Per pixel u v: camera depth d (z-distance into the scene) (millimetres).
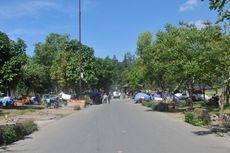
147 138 20188
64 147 17594
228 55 26172
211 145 17656
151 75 52656
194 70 32656
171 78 40438
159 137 20609
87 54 79625
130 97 124938
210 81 32719
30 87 71812
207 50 27406
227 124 26250
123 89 159000
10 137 19609
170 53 38000
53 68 82438
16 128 21391
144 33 68688
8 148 17828
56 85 92938
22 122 24453
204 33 30656
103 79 115562
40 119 35219
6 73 27484
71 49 84688
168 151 15906
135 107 55781
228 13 18422
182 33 38125
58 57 81938
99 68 105438
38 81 73938
